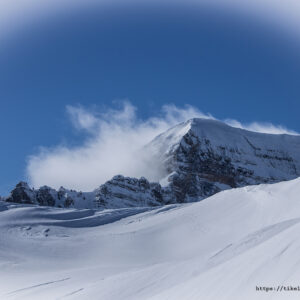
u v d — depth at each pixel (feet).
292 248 90.79
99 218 380.78
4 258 274.57
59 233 340.59
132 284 132.77
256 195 334.44
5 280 212.02
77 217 389.19
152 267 147.84
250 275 87.40
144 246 299.58
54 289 168.76
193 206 360.07
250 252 103.55
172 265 143.13
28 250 294.87
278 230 146.92
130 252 289.12
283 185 339.77
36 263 265.75
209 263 132.16
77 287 160.04
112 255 284.82
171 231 317.83
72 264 266.57
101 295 129.29
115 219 381.19
